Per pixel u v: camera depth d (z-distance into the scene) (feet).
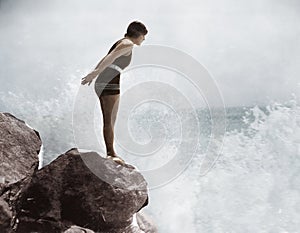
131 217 18.83
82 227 17.87
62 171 18.33
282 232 25.22
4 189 16.96
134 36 18.10
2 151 18.10
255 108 40.32
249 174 31.07
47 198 18.12
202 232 25.40
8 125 19.13
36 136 19.86
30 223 17.69
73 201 18.10
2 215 16.39
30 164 18.48
